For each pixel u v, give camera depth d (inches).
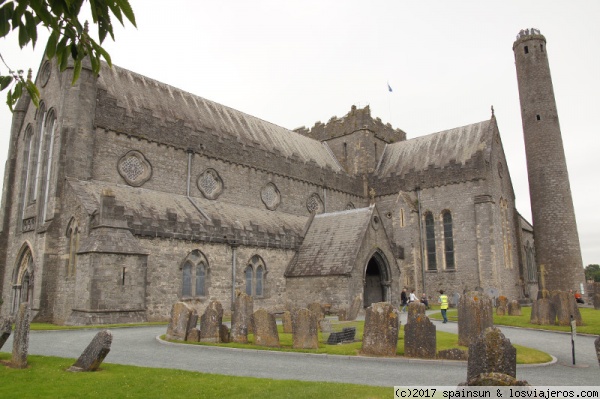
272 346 756.6
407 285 1931.6
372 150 2368.4
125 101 1552.7
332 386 453.4
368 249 1563.7
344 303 1435.8
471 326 721.6
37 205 1362.0
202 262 1370.6
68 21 248.2
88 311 1059.3
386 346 674.8
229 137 1744.6
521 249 2127.2
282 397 406.9
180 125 1593.3
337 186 2153.1
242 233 1483.8
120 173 1414.9
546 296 1393.9
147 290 1214.3
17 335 537.0
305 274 1541.6
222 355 683.4
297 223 1870.1
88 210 1178.0
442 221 2000.5
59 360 572.7
